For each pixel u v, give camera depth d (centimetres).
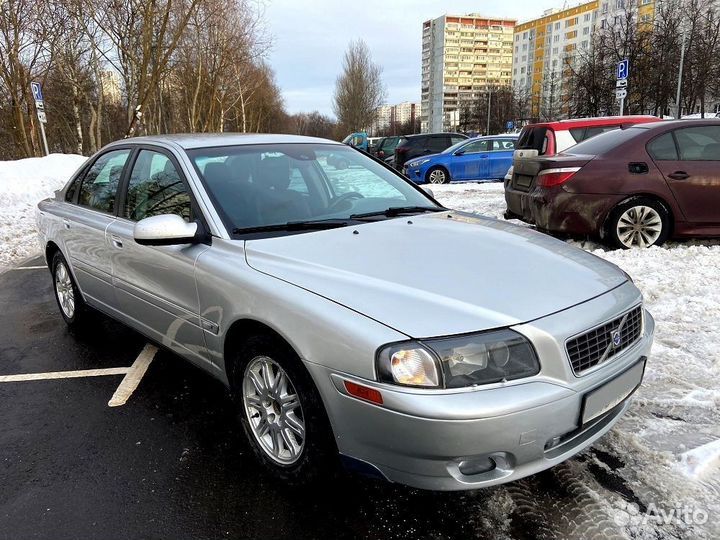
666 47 2970
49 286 629
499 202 1091
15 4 2039
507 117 6034
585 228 627
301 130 11912
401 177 409
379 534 228
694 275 525
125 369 394
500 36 11544
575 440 224
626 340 245
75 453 290
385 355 202
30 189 1341
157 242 282
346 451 221
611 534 221
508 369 205
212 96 3216
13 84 2147
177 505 248
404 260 256
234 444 296
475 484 203
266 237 287
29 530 234
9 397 356
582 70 3528
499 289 231
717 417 301
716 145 618
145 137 389
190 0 2269
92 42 2048
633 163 611
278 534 229
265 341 248
